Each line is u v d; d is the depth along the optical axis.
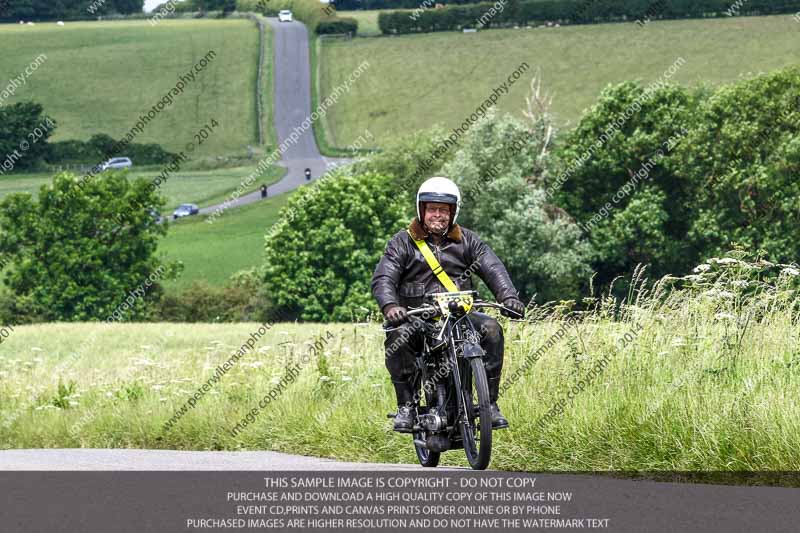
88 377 50.69
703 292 30.27
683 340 27.80
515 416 25.78
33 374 53.41
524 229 172.38
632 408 23.58
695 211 193.25
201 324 139.62
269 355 41.69
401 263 22.80
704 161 184.50
